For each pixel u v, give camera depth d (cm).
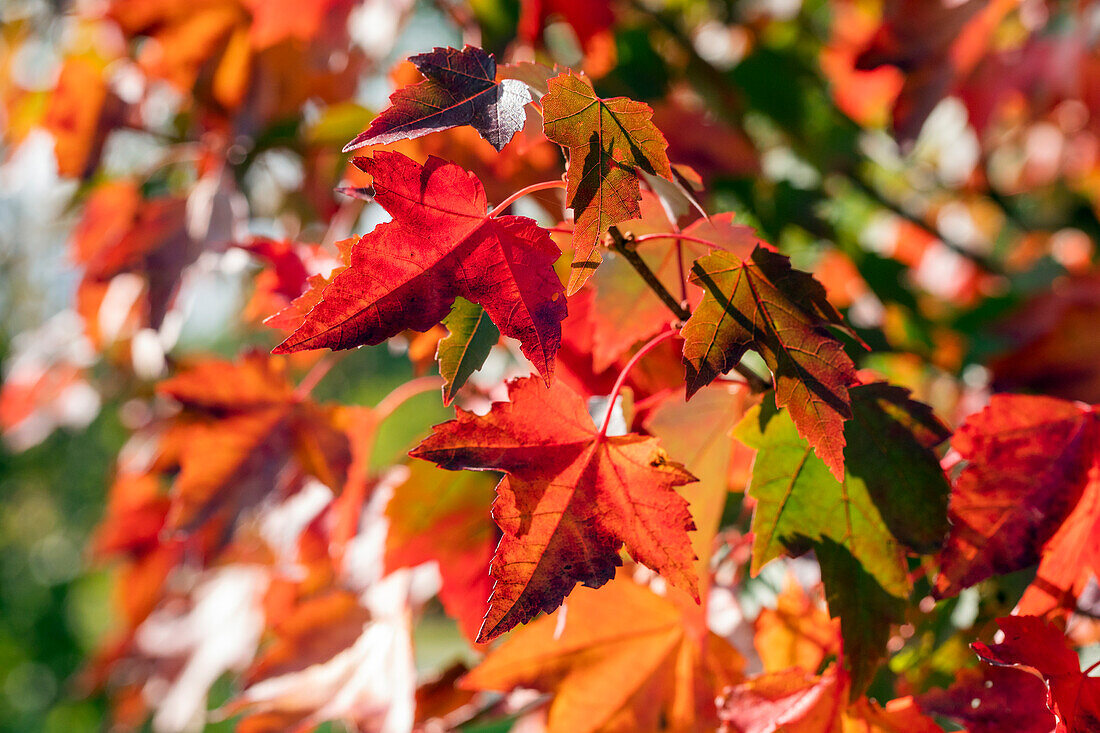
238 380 55
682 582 40
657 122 70
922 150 108
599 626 47
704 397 46
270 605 62
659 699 47
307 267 53
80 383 95
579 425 41
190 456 55
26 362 95
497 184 52
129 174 80
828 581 43
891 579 43
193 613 78
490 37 72
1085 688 41
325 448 55
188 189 69
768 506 44
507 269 40
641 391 48
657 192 43
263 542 72
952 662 47
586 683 47
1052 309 69
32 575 266
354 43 74
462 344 40
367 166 39
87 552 81
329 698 53
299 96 71
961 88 78
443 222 40
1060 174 105
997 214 116
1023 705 42
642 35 74
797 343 41
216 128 71
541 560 40
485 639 39
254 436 56
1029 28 77
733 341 40
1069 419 44
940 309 78
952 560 43
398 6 73
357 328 39
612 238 44
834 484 44
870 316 77
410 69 52
